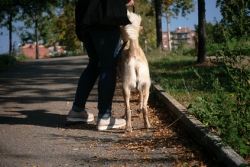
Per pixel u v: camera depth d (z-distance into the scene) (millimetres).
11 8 44625
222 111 4602
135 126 5605
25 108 7512
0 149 4645
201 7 13984
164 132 5145
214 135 4164
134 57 5223
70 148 4625
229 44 4984
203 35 13992
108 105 5504
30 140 5047
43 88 10344
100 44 5500
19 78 13039
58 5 44031
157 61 16625
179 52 21438
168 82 9000
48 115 6750
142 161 4000
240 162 3367
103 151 4453
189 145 4453
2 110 7320
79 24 5953
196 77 10102
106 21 5309
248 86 4566
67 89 9977
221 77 8477
